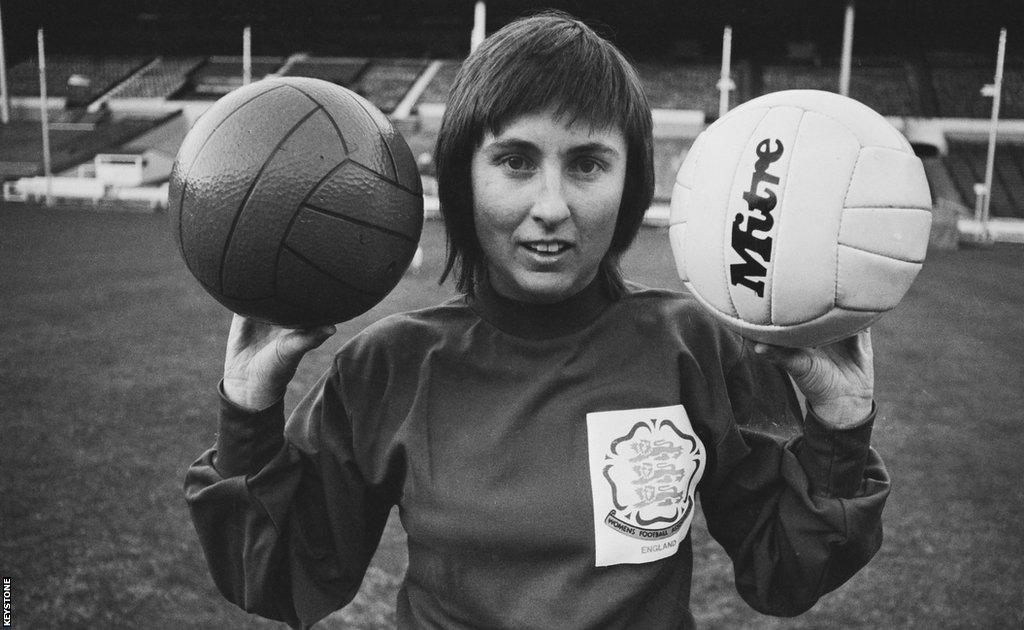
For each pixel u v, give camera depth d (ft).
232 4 130.82
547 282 4.92
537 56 4.78
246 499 5.27
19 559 12.20
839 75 126.21
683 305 5.69
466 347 5.48
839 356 5.19
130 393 21.16
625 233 5.55
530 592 5.03
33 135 120.67
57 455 16.48
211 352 26.07
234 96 5.24
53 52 146.00
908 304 40.27
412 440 5.30
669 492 5.25
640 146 5.21
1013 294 44.29
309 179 4.95
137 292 37.93
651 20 127.54
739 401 5.62
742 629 10.80
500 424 5.25
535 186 4.77
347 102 5.25
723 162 5.07
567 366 5.34
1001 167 106.93
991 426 19.63
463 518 5.07
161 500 14.38
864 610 11.22
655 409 5.29
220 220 4.96
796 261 4.81
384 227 5.18
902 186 4.91
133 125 122.31
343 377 5.53
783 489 5.38
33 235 63.05
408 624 5.53
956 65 128.16
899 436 18.80
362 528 5.69
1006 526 13.79
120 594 11.34
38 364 24.09
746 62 133.28
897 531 13.60
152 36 144.77
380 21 141.59
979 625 10.86
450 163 5.17
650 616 5.22
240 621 10.84
